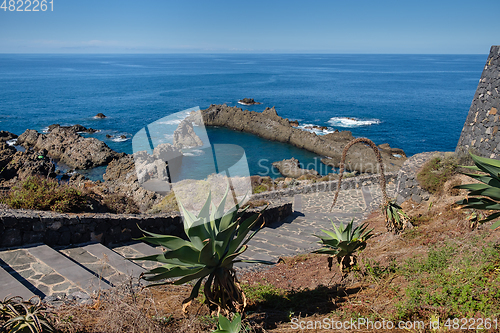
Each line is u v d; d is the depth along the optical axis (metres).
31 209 7.78
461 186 4.02
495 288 3.46
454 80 156.38
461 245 5.50
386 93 106.31
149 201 10.98
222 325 2.99
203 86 125.38
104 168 32.56
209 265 3.18
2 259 6.02
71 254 6.77
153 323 3.43
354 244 4.49
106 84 129.00
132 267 6.25
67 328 3.27
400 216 6.98
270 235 10.89
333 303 4.44
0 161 27.44
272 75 184.50
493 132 10.82
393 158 34.03
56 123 55.53
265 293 5.08
